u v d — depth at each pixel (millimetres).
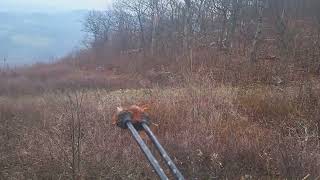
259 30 15359
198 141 6109
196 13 24062
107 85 9016
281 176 5250
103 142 5941
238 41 15789
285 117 7242
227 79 9391
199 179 5594
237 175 5590
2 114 7129
